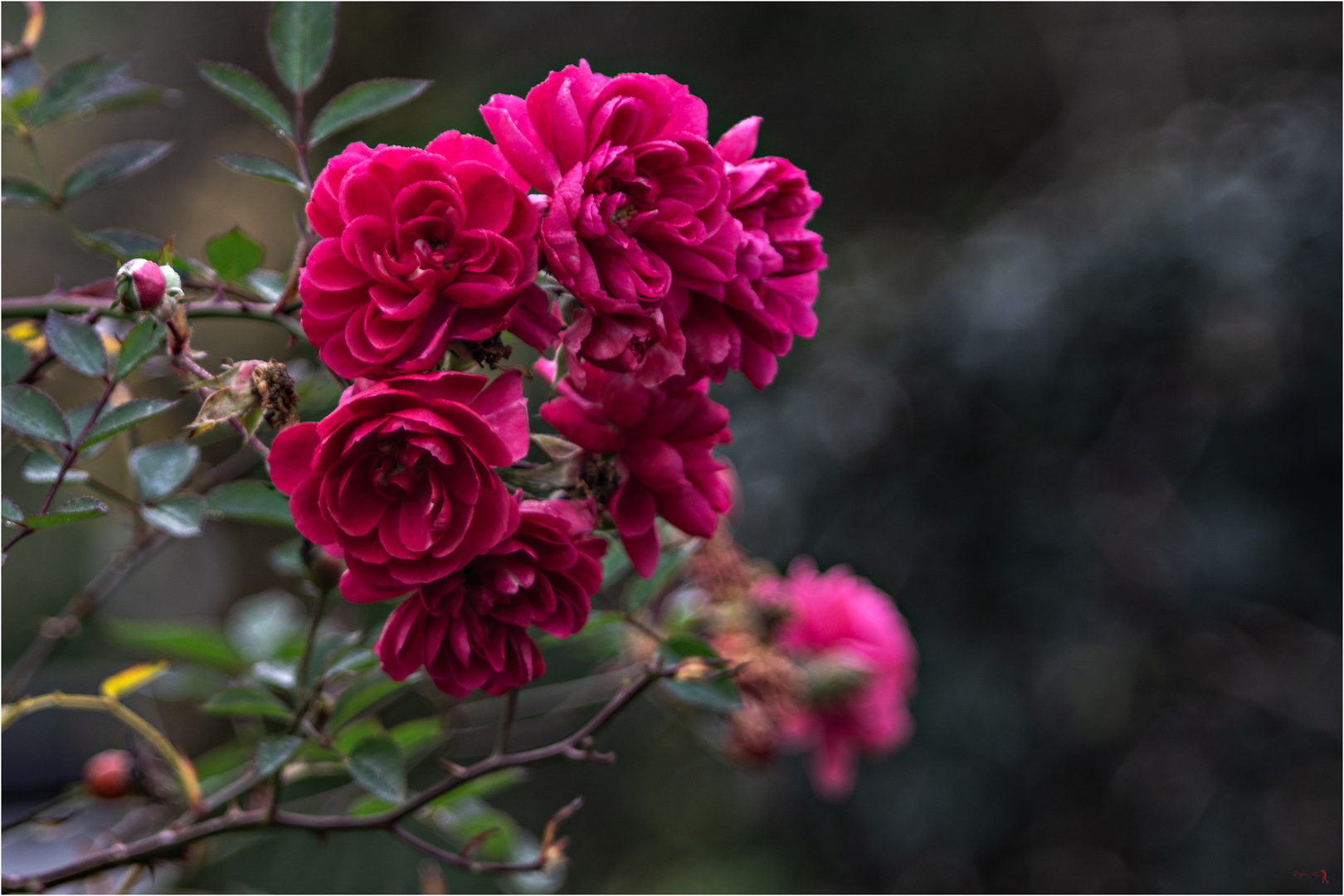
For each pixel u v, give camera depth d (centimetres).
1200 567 144
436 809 70
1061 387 149
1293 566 144
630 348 59
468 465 58
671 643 67
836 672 79
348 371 58
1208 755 150
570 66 60
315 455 58
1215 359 148
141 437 78
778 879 169
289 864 133
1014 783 149
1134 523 149
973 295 159
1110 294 151
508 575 59
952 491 153
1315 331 144
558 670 140
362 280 58
